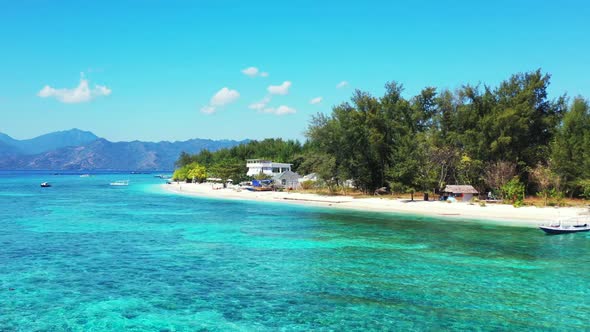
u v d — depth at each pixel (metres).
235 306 21.86
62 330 18.80
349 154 86.88
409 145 75.38
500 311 21.30
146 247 36.47
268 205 76.25
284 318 20.30
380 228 47.34
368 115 83.19
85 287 24.81
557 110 81.00
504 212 58.38
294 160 140.62
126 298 22.94
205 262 31.03
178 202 83.25
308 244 37.97
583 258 32.47
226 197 96.00
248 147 179.75
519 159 77.69
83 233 43.75
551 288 24.97
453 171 81.06
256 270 28.81
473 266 29.95
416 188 74.88
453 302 22.55
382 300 22.83
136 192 114.81
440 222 52.06
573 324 19.72
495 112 78.88
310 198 85.12
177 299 22.84
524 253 34.22
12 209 67.88
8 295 23.28
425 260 31.77
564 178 70.06
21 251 34.56
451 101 88.38
